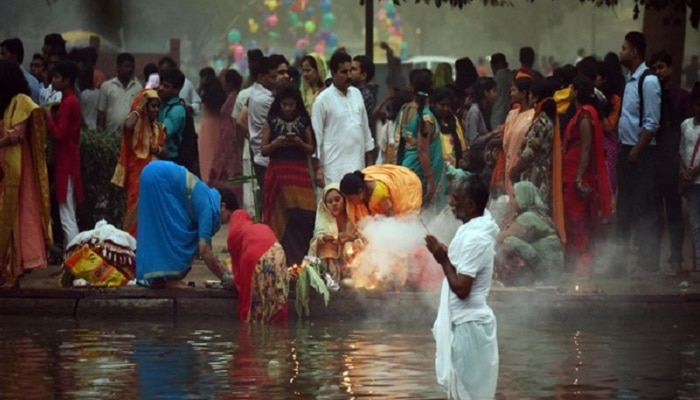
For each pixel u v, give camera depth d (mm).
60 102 17781
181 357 12609
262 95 18797
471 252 10430
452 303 10570
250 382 11422
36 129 16016
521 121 17359
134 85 21734
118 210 19875
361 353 12867
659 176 18078
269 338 13797
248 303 14992
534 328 14695
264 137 17047
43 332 14141
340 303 15281
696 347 13336
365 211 15906
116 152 19797
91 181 19719
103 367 12102
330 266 15758
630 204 18141
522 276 16375
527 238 16547
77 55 22484
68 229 17719
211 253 15586
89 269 15938
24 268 16000
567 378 11711
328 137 17484
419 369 12016
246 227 15273
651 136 17828
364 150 17797
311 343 13469
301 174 17000
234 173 23969
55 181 17703
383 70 39250
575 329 14602
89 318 15234
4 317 15281
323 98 17500
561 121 17938
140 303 15469
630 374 11891
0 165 15914
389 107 20875
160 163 15672
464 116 21562
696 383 11484
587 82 17578
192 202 15633
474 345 10484
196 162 18766
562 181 17469
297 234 16969
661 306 15383
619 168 18219
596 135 17453
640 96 17875
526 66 21344
